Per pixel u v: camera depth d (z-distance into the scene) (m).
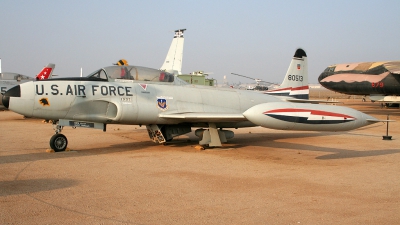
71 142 14.39
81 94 11.64
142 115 12.36
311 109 10.67
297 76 18.91
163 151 12.30
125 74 12.86
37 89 11.16
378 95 36.12
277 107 10.64
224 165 9.96
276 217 5.76
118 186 7.47
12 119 26.08
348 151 12.73
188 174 8.73
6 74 29.45
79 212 5.82
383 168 9.73
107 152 11.91
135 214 5.79
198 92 14.04
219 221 5.54
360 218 5.77
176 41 42.38
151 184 7.68
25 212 5.76
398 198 6.91
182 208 6.13
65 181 7.77
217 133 13.29
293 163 10.40
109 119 12.15
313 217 5.79
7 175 8.23
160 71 13.74
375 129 20.84
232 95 14.89
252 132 18.95
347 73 38.50
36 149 12.26
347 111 11.05
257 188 7.52
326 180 8.30
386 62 36.31
